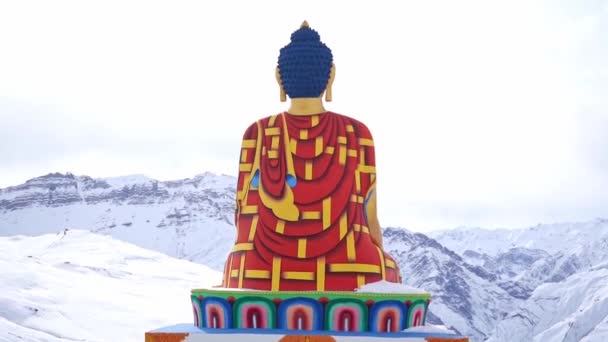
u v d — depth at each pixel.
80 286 105.88
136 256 152.00
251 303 20.14
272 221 21.19
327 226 21.05
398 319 20.05
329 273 20.66
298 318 20.00
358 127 22.19
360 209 21.55
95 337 85.06
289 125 21.95
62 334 84.00
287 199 21.27
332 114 22.16
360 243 21.08
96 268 126.44
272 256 20.86
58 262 121.94
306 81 21.98
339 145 21.75
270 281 20.69
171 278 133.25
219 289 20.45
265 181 21.59
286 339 19.42
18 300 90.00
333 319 19.95
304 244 20.88
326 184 21.38
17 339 75.31
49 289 98.62
